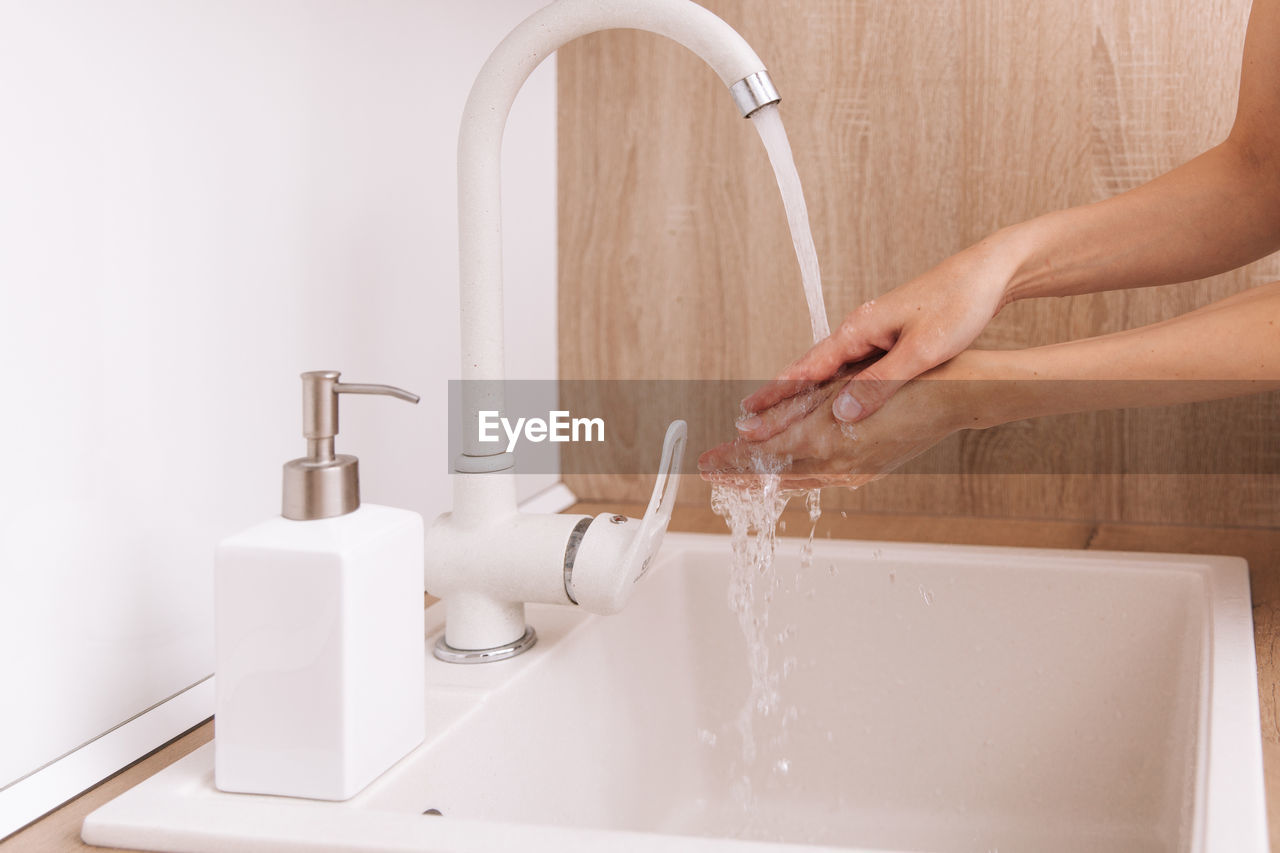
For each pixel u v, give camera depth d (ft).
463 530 2.15
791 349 3.44
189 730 1.90
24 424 1.61
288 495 1.62
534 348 3.45
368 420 2.50
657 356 3.55
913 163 3.28
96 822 1.50
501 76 2.08
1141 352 2.06
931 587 2.73
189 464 1.95
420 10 2.68
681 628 2.88
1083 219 2.31
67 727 1.70
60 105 1.66
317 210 2.30
